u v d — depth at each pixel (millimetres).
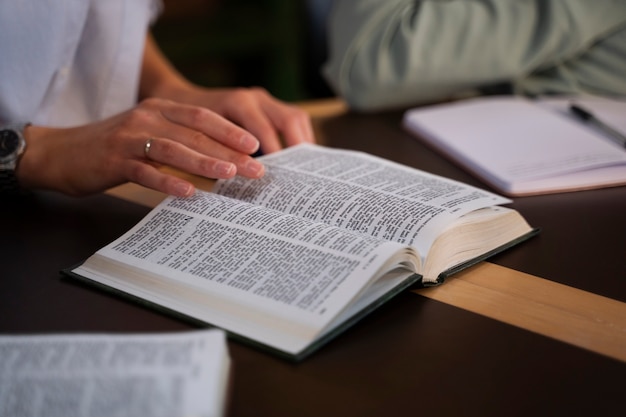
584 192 769
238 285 514
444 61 1034
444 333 497
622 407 425
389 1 1053
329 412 415
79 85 1047
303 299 488
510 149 842
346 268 506
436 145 905
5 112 909
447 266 576
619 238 657
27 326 500
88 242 637
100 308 522
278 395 428
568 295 553
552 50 1052
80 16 913
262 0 2492
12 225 677
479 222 604
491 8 1054
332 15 1150
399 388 438
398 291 523
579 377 453
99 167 698
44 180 728
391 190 644
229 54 2473
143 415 362
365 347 477
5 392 380
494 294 552
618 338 496
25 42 874
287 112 904
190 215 613
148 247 581
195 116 723
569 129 891
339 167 714
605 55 1084
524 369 460
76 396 375
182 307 511
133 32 1030
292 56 2541
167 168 816
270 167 720
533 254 623
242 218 596
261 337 473
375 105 1073
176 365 394
